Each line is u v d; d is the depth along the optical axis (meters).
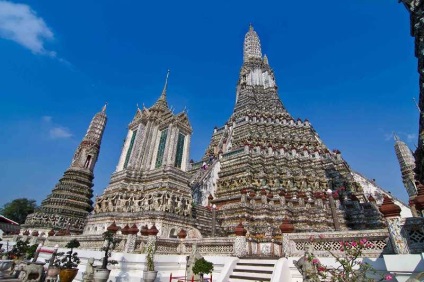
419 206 9.48
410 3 14.83
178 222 24.69
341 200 36.84
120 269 14.63
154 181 28.05
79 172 45.31
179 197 26.61
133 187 28.22
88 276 12.70
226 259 14.66
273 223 30.41
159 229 22.91
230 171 40.69
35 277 13.91
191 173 53.78
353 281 7.79
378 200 42.72
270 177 38.09
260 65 79.25
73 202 40.34
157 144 31.84
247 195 33.22
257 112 58.25
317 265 9.16
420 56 14.30
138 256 15.18
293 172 40.44
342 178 40.34
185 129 32.22
